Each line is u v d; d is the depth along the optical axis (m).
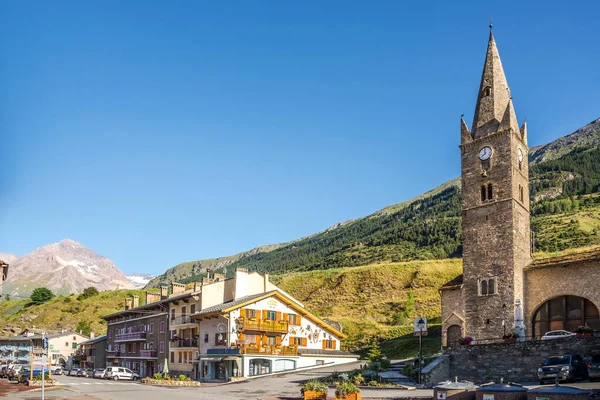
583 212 175.75
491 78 66.12
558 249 142.38
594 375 37.84
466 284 61.62
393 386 46.28
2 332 168.25
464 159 64.94
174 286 98.62
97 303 177.62
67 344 126.25
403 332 96.75
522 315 56.75
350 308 127.69
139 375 88.31
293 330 76.25
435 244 197.25
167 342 86.19
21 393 48.44
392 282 135.12
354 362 76.94
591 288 53.34
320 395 38.44
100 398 44.59
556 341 44.00
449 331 62.81
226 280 81.56
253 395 46.62
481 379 47.72
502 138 62.25
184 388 56.06
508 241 59.25
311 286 147.12
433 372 48.78
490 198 61.81
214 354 71.88
